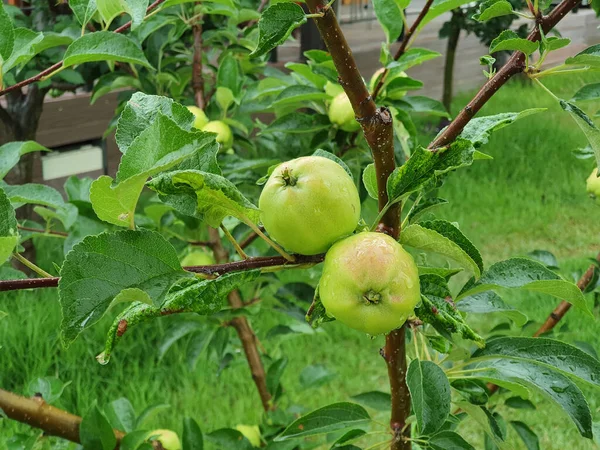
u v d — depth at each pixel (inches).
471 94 173.3
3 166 32.0
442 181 18.0
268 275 46.0
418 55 34.0
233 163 43.9
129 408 38.8
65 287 16.1
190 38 59.0
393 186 17.8
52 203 32.5
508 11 20.7
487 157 20.0
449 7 30.7
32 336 71.9
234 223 50.8
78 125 105.6
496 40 20.3
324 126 42.7
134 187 16.0
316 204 17.1
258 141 51.6
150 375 70.1
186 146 15.4
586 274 43.6
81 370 70.3
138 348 75.0
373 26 168.1
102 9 26.0
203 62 56.3
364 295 16.9
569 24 166.9
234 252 50.7
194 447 36.5
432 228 18.3
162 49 52.1
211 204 17.5
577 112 19.1
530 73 19.9
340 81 17.6
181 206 17.6
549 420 66.1
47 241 93.1
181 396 69.5
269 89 46.3
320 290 17.6
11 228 17.7
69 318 16.0
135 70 51.3
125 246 16.7
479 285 20.9
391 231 18.8
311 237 17.3
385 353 22.9
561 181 127.1
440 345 22.2
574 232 108.0
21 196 31.8
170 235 47.4
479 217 112.5
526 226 109.6
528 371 22.1
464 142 17.6
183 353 73.8
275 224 17.4
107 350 17.7
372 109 17.8
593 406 63.9
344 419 25.7
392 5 33.3
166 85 53.8
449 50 140.8
